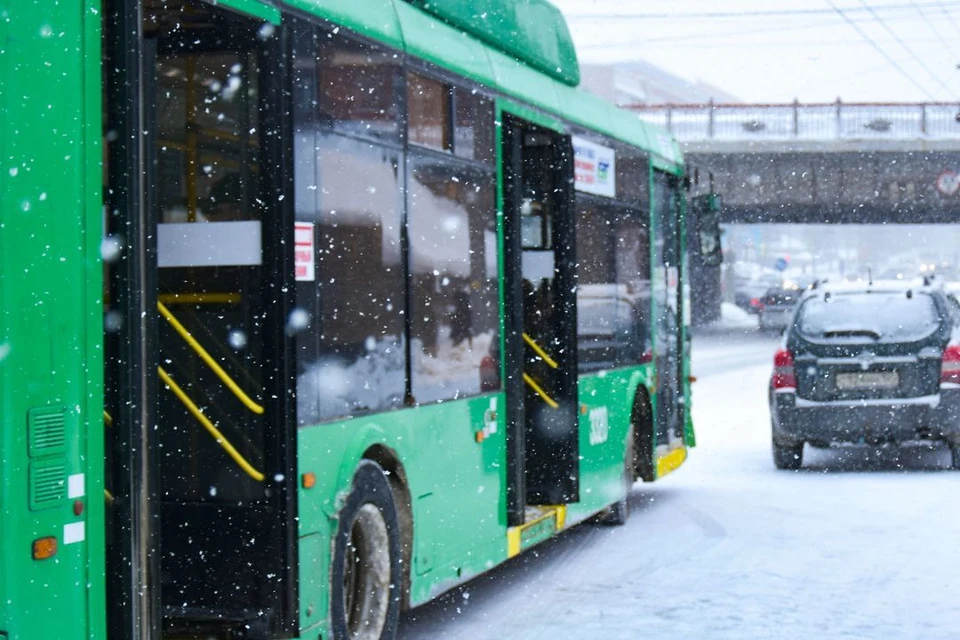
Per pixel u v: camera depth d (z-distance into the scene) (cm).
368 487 738
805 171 4981
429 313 830
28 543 473
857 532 1203
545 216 1089
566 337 1083
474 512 902
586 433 1134
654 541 1181
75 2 504
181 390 671
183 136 672
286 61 663
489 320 934
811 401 1616
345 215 720
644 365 1332
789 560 1077
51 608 482
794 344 1633
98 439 506
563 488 1080
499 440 951
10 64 471
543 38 1095
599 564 1080
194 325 670
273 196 657
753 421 2352
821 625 859
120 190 528
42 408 480
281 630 659
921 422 1589
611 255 1220
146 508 532
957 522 1249
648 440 1347
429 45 844
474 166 911
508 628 866
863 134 4903
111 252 527
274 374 657
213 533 668
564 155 1086
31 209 479
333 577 702
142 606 528
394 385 777
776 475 1631
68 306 494
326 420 695
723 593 959
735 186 5028
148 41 546
